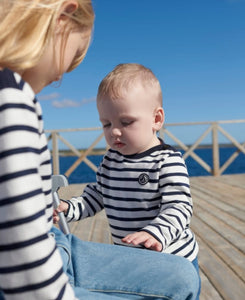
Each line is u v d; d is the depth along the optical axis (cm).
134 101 149
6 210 70
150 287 110
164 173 149
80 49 101
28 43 82
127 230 159
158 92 160
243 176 749
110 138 156
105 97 153
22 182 71
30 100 80
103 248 124
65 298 75
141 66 162
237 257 266
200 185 645
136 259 120
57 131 750
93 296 99
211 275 234
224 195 532
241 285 218
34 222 72
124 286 113
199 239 316
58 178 150
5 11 81
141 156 156
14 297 71
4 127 73
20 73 86
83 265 119
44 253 72
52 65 90
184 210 142
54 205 152
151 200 153
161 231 130
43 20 84
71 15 90
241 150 788
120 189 159
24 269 71
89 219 405
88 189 180
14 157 72
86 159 755
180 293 108
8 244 70
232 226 354
